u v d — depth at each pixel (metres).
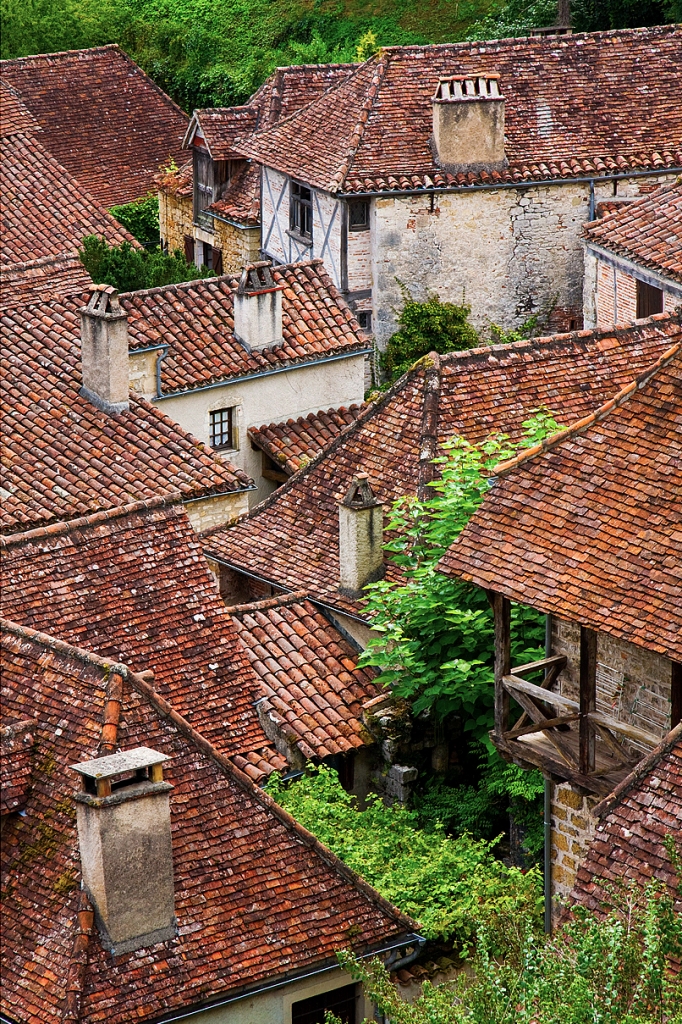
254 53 140.12
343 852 46.75
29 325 72.25
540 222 89.94
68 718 42.66
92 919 39.00
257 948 40.31
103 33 142.00
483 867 46.12
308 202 92.00
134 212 110.31
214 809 42.38
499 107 88.38
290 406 76.19
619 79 93.00
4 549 51.53
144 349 71.88
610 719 42.53
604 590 41.53
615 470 43.94
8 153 95.06
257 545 62.50
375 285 89.12
